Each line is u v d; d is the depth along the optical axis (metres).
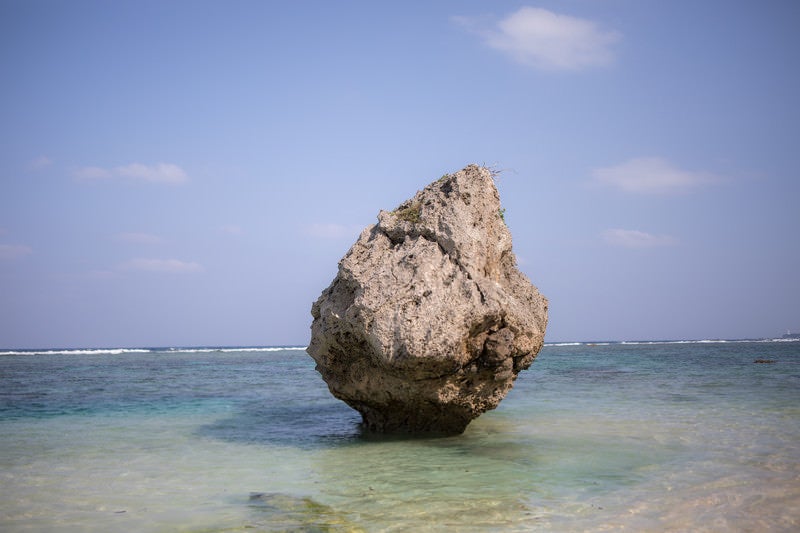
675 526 8.65
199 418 19.55
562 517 9.09
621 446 14.09
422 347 12.85
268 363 61.66
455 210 14.84
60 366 53.06
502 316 13.55
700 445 14.02
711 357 60.62
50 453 14.01
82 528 8.87
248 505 9.90
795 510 9.27
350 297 14.80
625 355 70.25
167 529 8.80
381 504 9.87
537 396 24.31
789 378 31.39
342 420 19.08
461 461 12.86
